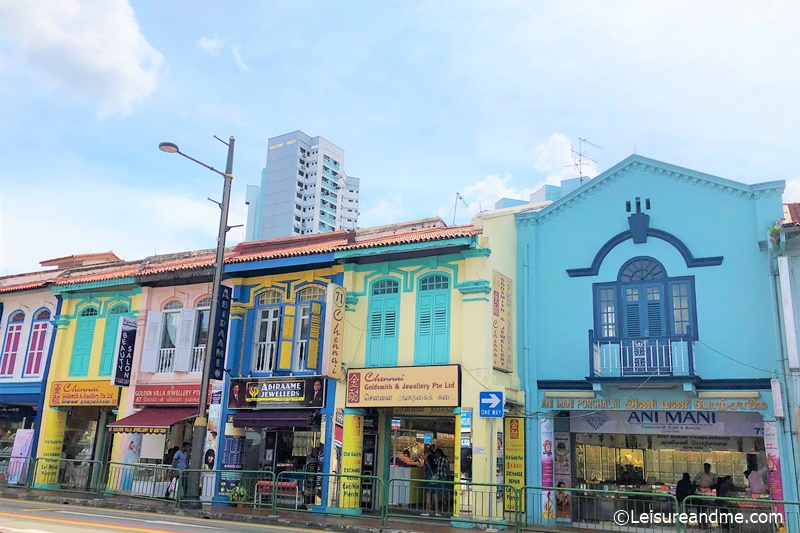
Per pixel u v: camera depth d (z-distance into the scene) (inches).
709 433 660.7
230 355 807.7
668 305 681.6
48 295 997.8
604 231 732.7
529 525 625.9
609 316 711.1
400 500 712.4
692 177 697.0
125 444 862.5
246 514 649.0
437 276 731.4
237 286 834.2
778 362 615.2
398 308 740.7
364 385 716.7
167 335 880.9
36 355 979.3
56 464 896.9
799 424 592.7
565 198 757.9
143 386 855.7
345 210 5004.9
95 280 923.4
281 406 756.0
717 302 661.3
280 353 769.6
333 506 696.4
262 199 4618.6
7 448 991.6
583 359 710.5
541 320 741.9
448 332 706.2
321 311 776.3
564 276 741.9
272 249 938.1
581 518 660.1
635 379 657.6
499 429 663.1
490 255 708.7
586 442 731.4
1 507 621.3
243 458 797.2
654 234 703.7
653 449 707.4
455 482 573.9
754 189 663.8
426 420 753.0
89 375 914.1
